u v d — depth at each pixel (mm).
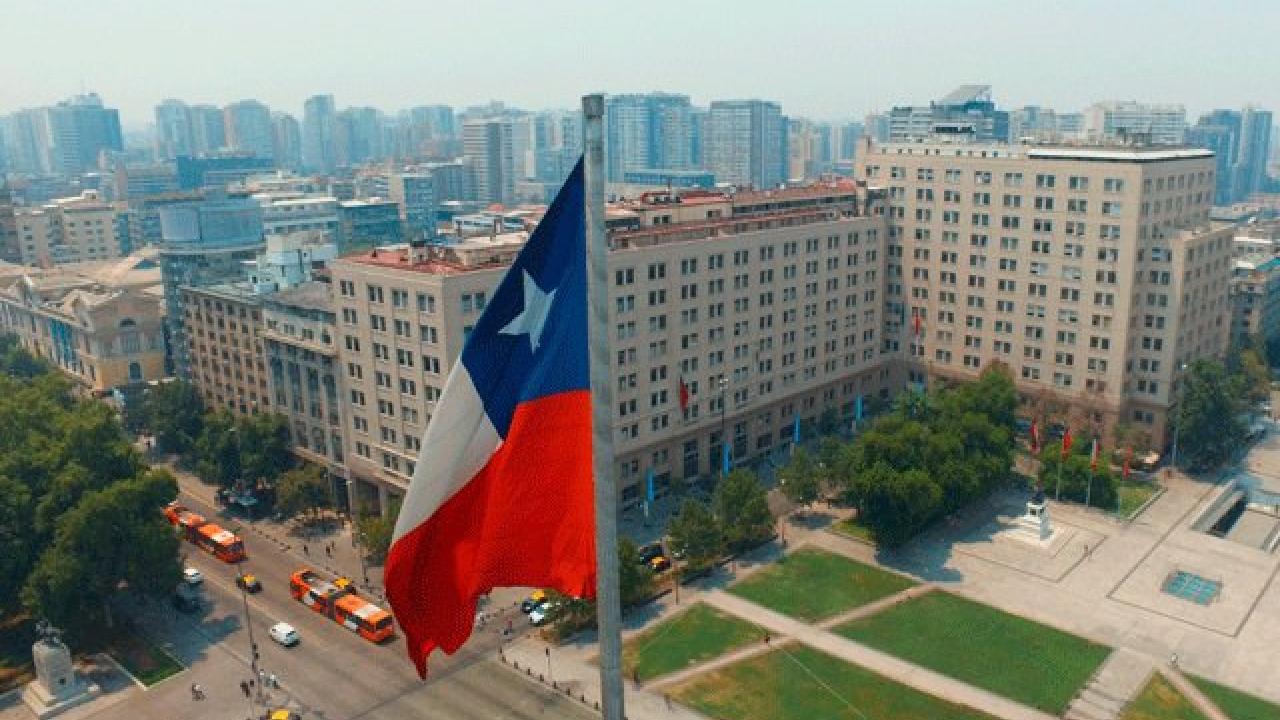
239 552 142250
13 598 117438
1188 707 101500
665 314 158000
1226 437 174125
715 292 166000
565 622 121250
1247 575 133000
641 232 157375
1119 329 176875
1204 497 162375
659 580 131875
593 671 109938
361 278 144250
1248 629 118125
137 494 119625
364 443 152125
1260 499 165000
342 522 156375
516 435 32781
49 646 106000
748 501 139125
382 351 144000
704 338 165750
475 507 32844
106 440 132250
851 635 116938
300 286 176000
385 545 134250
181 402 185625
